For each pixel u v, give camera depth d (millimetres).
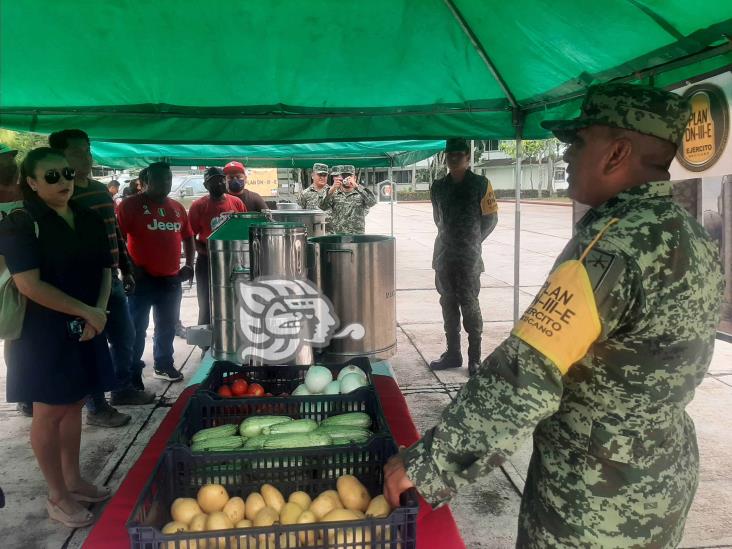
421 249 13719
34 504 3002
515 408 1193
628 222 1231
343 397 2377
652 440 1261
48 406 2609
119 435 3820
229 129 3973
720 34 2160
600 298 1181
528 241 14742
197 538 1438
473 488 3170
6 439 3783
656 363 1228
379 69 3389
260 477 1849
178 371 4867
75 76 3256
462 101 3941
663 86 2654
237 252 3305
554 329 1184
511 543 2689
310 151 7816
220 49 3023
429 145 7629
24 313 2504
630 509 1261
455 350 5055
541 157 41969
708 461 3375
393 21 2850
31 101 3594
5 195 3002
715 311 1296
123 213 4406
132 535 1425
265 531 1459
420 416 4074
